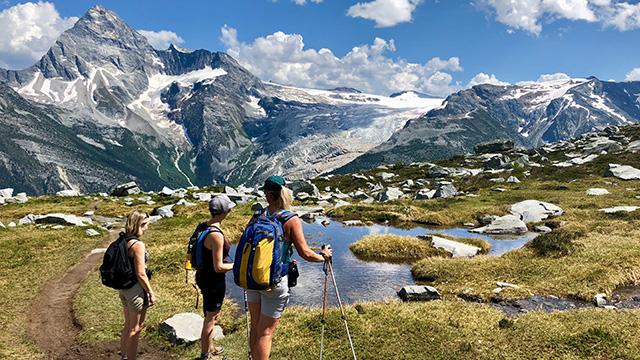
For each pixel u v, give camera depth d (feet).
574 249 69.87
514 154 312.09
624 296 51.75
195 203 170.50
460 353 33.09
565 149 281.54
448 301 50.90
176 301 51.85
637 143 223.30
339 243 98.37
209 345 29.09
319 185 261.65
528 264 66.90
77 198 199.72
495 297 52.75
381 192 187.83
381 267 75.66
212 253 26.45
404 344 35.40
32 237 86.84
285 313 47.01
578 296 52.54
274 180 23.34
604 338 32.76
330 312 45.03
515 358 31.22
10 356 33.09
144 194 225.15
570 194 143.02
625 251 64.44
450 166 305.94
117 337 38.24
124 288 26.73
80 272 63.87
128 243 27.30
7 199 183.01
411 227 120.88
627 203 115.44
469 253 82.07
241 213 143.43
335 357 33.42
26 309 45.85
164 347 35.91
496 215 124.67
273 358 33.68
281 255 22.16
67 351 35.12
